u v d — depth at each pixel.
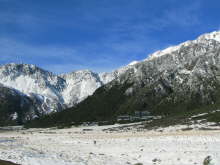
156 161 44.81
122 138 84.69
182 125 119.19
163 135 83.12
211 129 91.50
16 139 109.50
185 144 60.00
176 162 42.69
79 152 59.75
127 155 52.56
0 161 37.88
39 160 46.34
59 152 60.28
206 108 172.38
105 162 45.09
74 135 119.31
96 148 65.81
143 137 82.12
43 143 85.75
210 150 50.22
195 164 40.25
